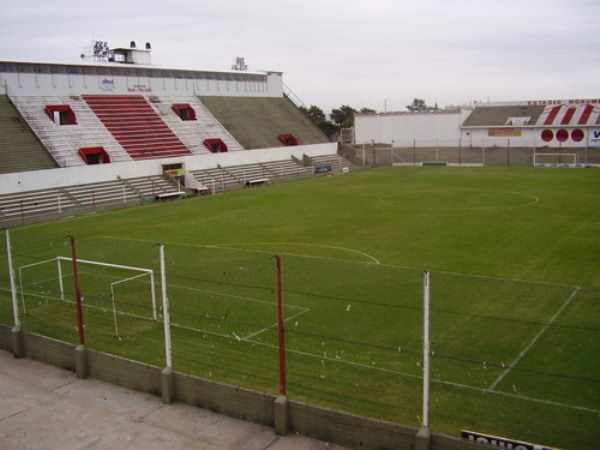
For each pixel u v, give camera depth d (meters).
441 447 9.85
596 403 12.21
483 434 10.40
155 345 16.14
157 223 35.75
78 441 11.50
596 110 73.00
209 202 44.44
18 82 52.06
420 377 13.62
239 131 65.06
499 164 67.94
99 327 17.67
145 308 19.14
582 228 30.03
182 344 16.09
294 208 39.91
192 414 12.34
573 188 45.31
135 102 60.41
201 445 11.20
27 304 19.97
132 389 13.59
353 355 14.95
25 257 26.94
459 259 24.52
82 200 43.44
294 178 58.88
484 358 14.55
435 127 81.81
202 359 15.05
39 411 12.71
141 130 56.66
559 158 65.69
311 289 20.58
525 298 19.06
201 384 12.45
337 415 10.86
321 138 72.56
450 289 20.14
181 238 30.73
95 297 20.55
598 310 17.83
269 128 69.00
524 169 61.44
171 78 65.31
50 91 54.38
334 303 19.00
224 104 69.44
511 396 12.59
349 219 34.72
